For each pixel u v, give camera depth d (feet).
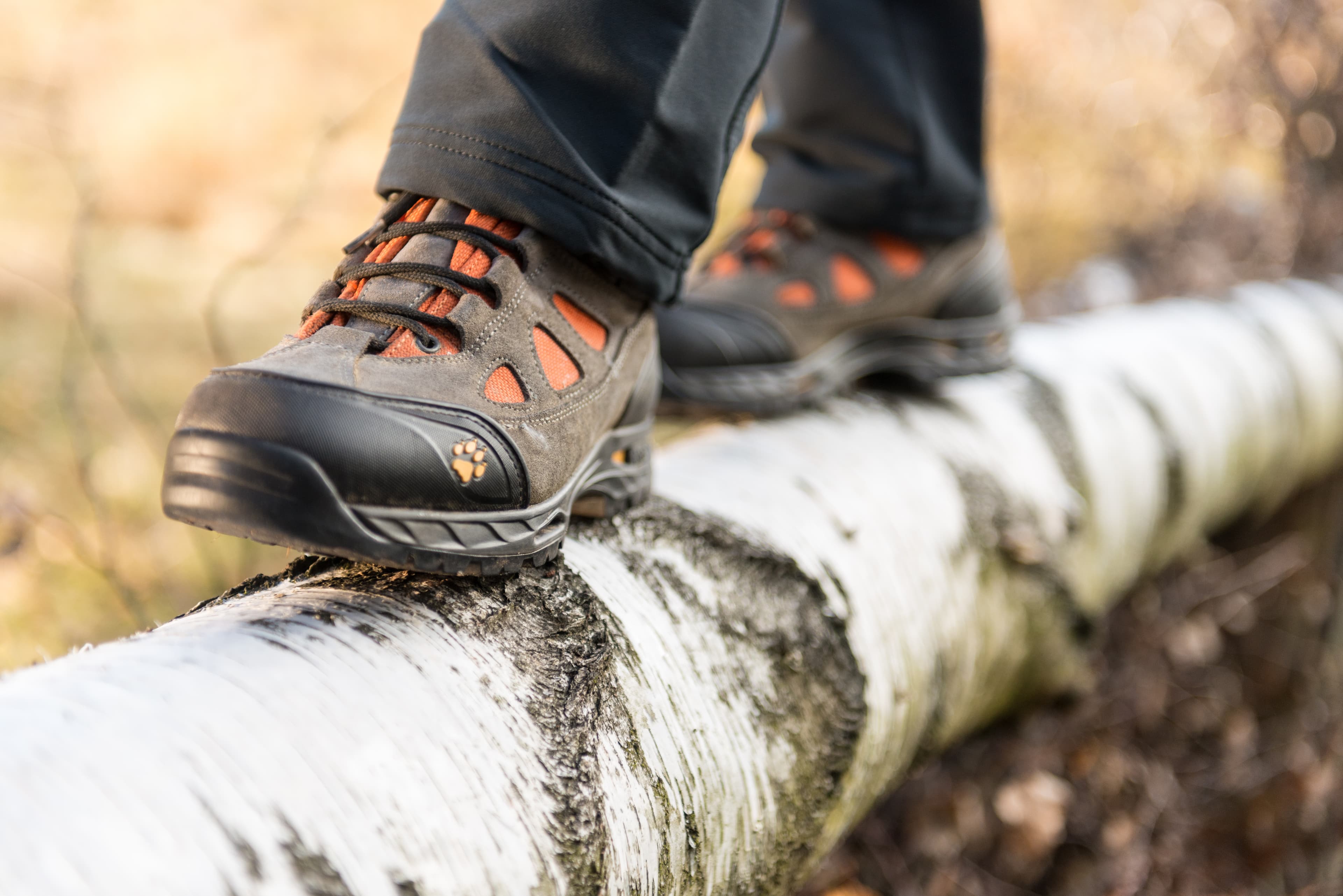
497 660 2.28
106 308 9.47
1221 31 11.50
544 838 2.06
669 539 3.18
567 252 2.82
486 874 1.92
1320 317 8.66
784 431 4.31
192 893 1.56
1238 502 7.84
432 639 2.22
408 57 11.90
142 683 1.85
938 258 4.70
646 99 2.82
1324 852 7.37
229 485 2.10
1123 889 6.62
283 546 2.22
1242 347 7.38
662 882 2.44
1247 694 8.78
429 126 2.71
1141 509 5.83
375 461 2.15
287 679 1.94
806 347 4.39
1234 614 8.71
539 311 2.69
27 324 9.48
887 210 4.46
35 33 6.59
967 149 4.59
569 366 2.81
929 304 4.79
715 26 2.95
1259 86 10.98
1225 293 8.71
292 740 1.83
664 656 2.72
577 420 2.75
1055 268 15.01
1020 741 6.86
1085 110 14.03
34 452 7.90
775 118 4.72
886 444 4.46
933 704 4.21
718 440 4.20
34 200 8.96
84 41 6.93
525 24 2.70
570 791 2.16
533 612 2.48
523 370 2.61
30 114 6.52
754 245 4.57
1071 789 7.02
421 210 2.75
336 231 7.29
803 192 4.51
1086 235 15.21
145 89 10.62
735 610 3.12
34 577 6.58
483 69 2.68
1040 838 6.34
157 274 10.32
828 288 4.43
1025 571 4.81
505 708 2.18
